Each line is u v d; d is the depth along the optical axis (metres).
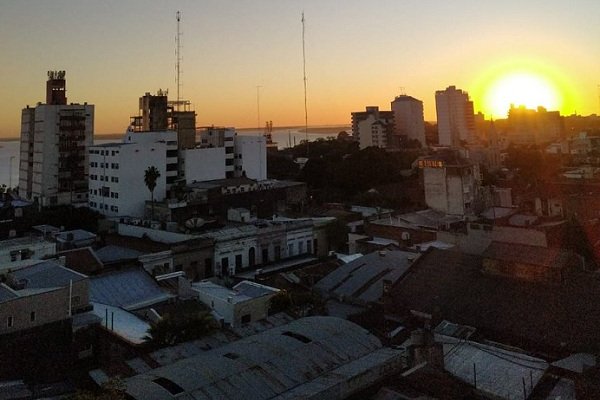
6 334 34.53
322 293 47.84
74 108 120.69
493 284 40.53
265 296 47.47
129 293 47.91
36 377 35.72
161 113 125.94
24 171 127.00
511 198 107.44
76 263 56.56
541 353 33.19
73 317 39.81
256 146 128.62
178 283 50.38
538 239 57.59
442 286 42.06
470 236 61.41
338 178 126.94
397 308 41.22
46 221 90.19
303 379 29.88
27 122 125.19
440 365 30.59
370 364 31.69
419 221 83.44
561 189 106.38
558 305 36.12
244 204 99.31
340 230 84.31
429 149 180.75
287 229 79.56
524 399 27.66
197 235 72.19
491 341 35.38
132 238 77.19
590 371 26.70
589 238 67.06
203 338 37.66
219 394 27.28
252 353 31.80
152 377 28.97
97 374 34.72
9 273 42.91
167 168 108.00
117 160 98.19
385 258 52.06
